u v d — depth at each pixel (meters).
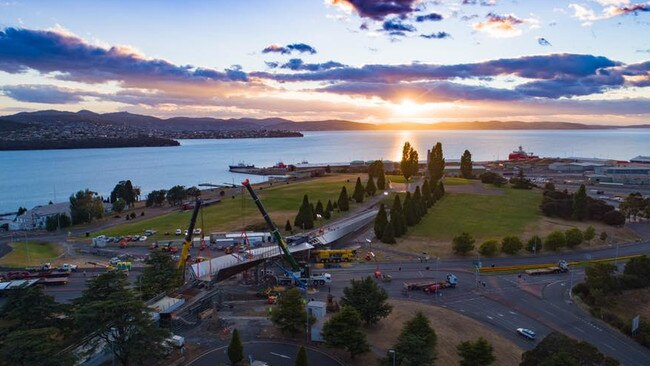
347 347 81.88
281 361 82.81
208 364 81.88
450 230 178.88
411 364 72.00
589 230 163.88
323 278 124.25
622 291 117.06
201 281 113.31
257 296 114.75
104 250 161.12
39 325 76.06
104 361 82.00
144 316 77.62
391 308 98.00
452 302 112.06
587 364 66.06
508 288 122.12
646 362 85.56
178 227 191.12
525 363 71.31
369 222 190.75
